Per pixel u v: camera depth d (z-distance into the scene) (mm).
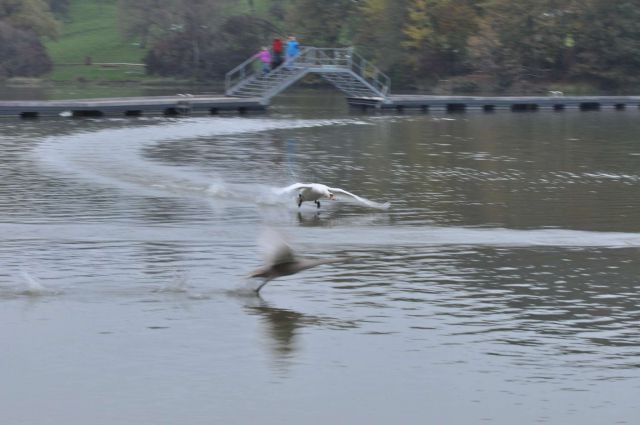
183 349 13359
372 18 95062
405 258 18266
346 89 64188
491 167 32438
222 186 26250
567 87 88500
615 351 13391
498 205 24406
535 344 13641
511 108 63812
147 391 12000
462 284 16516
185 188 26016
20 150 33906
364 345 13562
